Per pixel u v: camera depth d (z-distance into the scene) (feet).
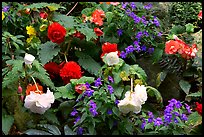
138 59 10.36
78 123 7.78
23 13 10.10
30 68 7.91
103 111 7.83
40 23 10.07
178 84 10.02
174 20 11.97
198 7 12.19
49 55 9.47
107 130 8.07
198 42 10.78
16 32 10.28
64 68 9.03
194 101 9.82
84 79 8.46
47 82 8.03
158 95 8.70
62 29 9.40
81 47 10.02
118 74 8.55
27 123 8.02
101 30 10.35
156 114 9.08
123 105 7.66
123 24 10.27
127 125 8.01
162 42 10.68
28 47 9.89
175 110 7.88
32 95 7.59
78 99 8.06
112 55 8.52
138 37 10.19
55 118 8.15
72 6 11.46
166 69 10.14
